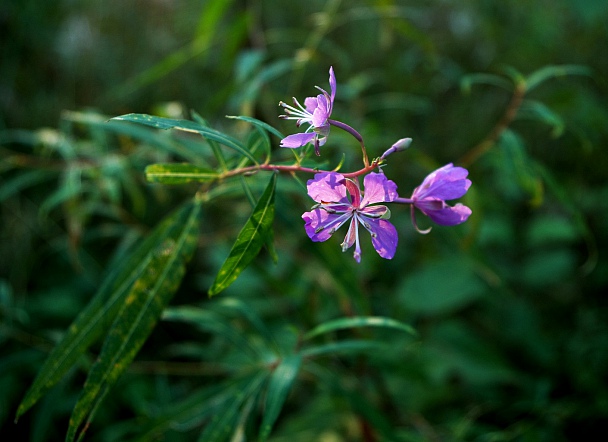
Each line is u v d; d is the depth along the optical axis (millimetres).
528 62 759
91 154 430
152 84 687
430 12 753
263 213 234
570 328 617
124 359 256
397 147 224
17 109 662
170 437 412
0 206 611
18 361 402
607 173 728
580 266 661
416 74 718
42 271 617
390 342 540
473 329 612
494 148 397
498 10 762
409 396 524
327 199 225
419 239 631
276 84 673
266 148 248
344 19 728
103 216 621
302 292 458
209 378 551
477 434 482
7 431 524
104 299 277
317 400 518
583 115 566
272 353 366
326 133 222
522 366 574
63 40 690
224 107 634
